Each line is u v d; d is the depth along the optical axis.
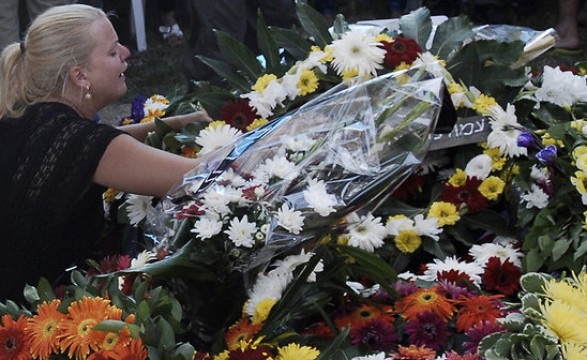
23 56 3.89
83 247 3.83
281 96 3.83
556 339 2.72
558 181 3.53
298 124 3.42
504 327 2.87
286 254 3.24
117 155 3.66
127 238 4.19
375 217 3.69
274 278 3.15
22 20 8.80
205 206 3.17
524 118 4.02
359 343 2.99
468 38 4.05
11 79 3.88
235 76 4.13
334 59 3.80
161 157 3.67
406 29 4.10
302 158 3.27
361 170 3.23
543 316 2.81
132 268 3.17
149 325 2.77
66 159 3.67
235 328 3.10
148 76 9.90
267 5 8.02
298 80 3.82
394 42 3.80
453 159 3.86
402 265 3.58
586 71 4.50
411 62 3.76
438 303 3.04
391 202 3.72
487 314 2.99
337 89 3.60
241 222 3.11
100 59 3.88
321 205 3.11
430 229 3.58
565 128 3.62
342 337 2.86
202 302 3.23
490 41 4.04
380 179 3.24
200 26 7.71
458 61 3.99
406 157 3.28
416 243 3.59
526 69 4.28
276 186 3.19
